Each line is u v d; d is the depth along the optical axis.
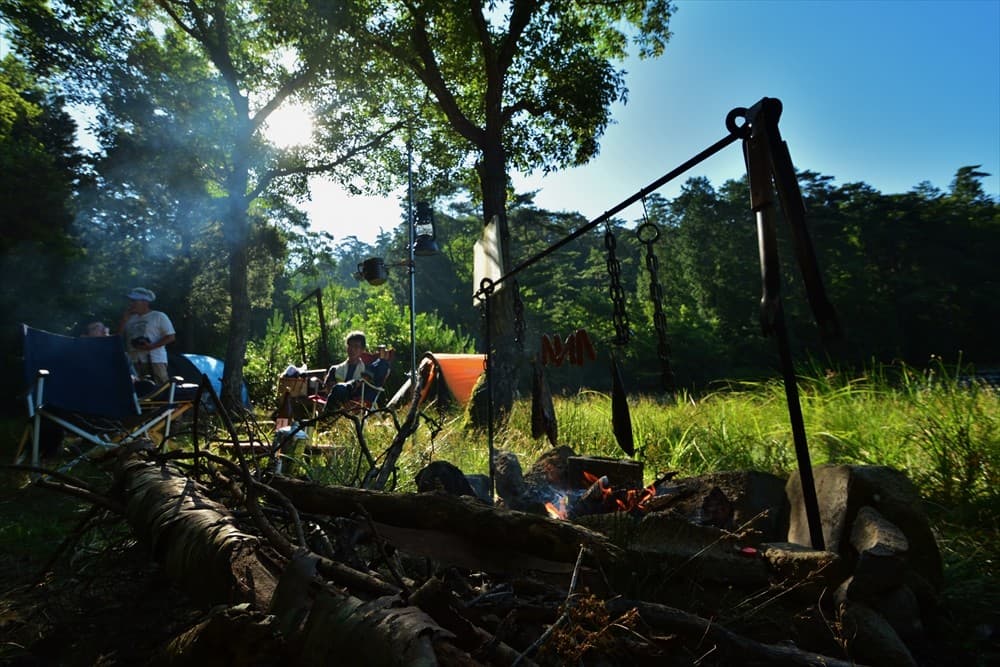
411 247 10.48
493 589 1.79
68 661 2.09
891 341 56.50
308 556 1.48
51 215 15.48
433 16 12.72
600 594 1.92
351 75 14.31
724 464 4.96
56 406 5.95
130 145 20.56
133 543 2.82
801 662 1.64
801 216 1.62
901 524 2.30
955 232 67.50
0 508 4.37
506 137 15.07
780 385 7.17
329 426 6.77
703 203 63.50
